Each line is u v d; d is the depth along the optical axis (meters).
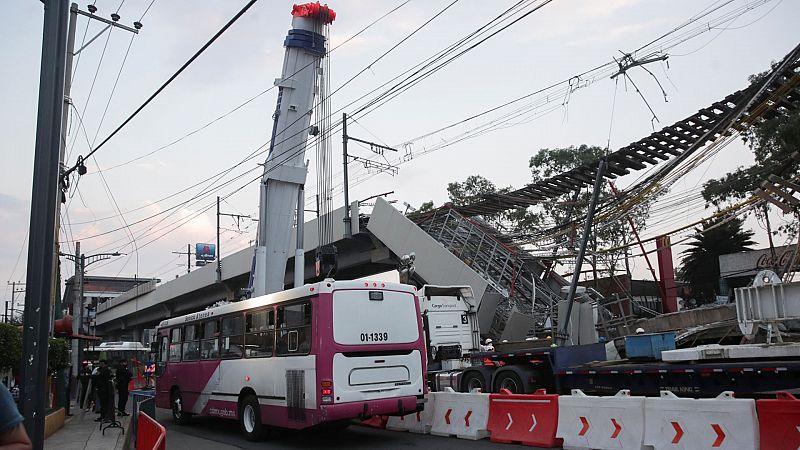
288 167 25.03
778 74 16.70
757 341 13.30
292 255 37.34
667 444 9.19
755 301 12.41
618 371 13.16
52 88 7.29
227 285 49.81
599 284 30.45
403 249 28.75
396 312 12.24
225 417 14.20
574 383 14.29
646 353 13.42
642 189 20.92
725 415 8.59
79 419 18.98
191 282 54.25
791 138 25.44
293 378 11.74
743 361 11.30
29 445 2.76
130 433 15.31
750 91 17.59
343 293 11.65
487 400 12.27
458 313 20.62
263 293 24.11
